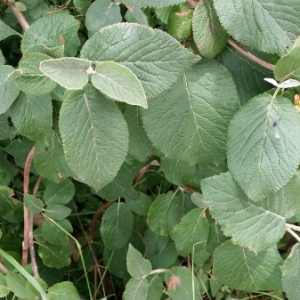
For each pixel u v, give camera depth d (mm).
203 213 535
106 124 335
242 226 418
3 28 421
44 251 586
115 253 658
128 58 331
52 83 359
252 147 347
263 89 405
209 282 661
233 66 401
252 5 333
